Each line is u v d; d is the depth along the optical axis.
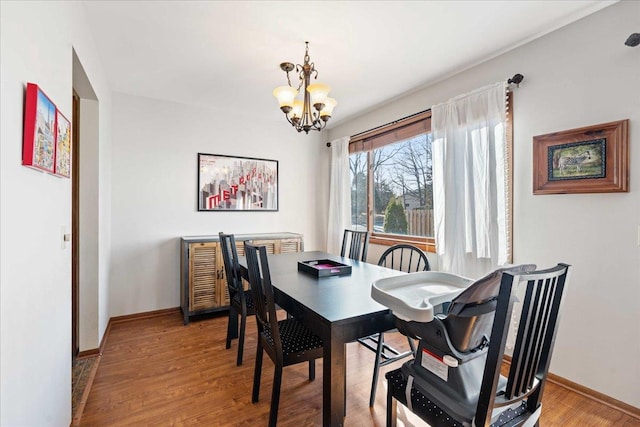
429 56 2.46
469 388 1.13
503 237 2.32
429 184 3.10
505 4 1.84
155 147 3.40
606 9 1.86
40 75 1.19
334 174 4.27
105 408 1.80
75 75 2.00
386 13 1.93
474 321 1.09
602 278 1.89
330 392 1.28
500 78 2.42
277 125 4.16
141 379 2.12
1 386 0.89
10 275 0.95
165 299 3.46
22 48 1.03
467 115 2.55
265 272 1.56
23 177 1.04
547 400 1.90
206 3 1.83
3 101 0.91
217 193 3.74
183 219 3.55
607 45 1.86
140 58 2.50
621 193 1.81
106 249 2.92
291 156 4.28
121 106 3.22
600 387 1.89
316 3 1.84
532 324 1.05
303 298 1.54
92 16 1.96
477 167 2.49
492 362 0.97
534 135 2.20
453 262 2.65
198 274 3.23
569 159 2.00
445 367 1.17
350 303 1.46
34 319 1.13
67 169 1.53
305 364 2.35
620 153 1.79
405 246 2.40
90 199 2.46
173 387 2.03
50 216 1.31
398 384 1.32
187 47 2.33
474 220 2.50
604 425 1.68
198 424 1.68
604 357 1.88
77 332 2.44
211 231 3.71
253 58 2.50
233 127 3.85
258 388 1.87
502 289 0.96
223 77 2.85
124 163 3.24
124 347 2.62
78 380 2.10
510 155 2.32
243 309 2.33
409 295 1.38
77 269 2.44
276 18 1.98
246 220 3.93
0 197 0.89
